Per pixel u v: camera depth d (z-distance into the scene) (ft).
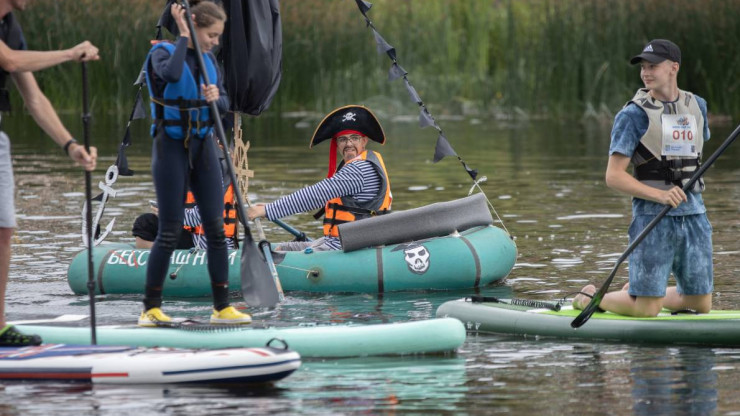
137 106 73.10
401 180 125.08
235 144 69.92
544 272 72.74
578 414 41.45
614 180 54.13
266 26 69.97
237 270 67.51
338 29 224.12
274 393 44.55
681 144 53.93
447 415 41.37
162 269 53.93
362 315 60.03
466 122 211.41
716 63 202.49
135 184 121.70
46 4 202.90
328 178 70.33
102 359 46.80
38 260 77.41
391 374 47.57
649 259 54.19
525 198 109.40
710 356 50.49
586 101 213.46
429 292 67.46
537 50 217.56
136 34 205.36
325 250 69.82
